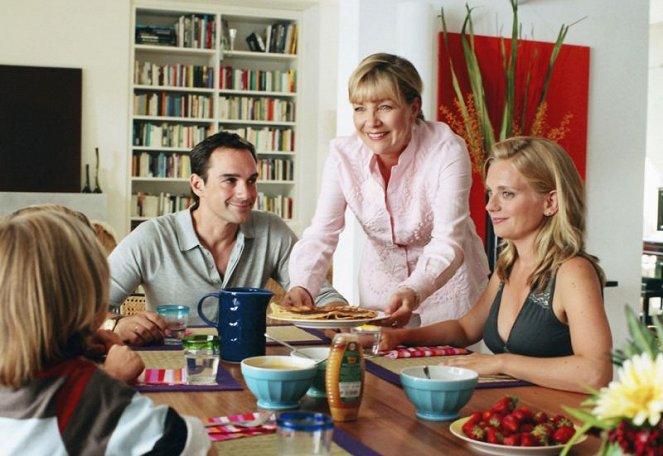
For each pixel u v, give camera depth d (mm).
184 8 8117
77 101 7758
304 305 2424
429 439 1296
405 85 2363
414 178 2543
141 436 1056
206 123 8438
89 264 1104
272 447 1232
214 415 1422
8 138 7641
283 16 8445
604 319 1791
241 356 1900
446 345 2197
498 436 1234
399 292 2275
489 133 4527
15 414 1056
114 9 7832
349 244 4496
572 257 1901
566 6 4910
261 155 8766
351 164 2611
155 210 8195
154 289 2527
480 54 4699
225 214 2490
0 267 1061
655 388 805
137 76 8094
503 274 2084
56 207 1548
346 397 1390
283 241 2678
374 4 4430
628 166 5148
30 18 7645
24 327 1049
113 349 1620
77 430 1049
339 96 4656
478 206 4625
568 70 4930
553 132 4844
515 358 1752
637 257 5211
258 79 8406
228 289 1992
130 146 7992
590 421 837
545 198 1950
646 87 5164
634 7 5098
